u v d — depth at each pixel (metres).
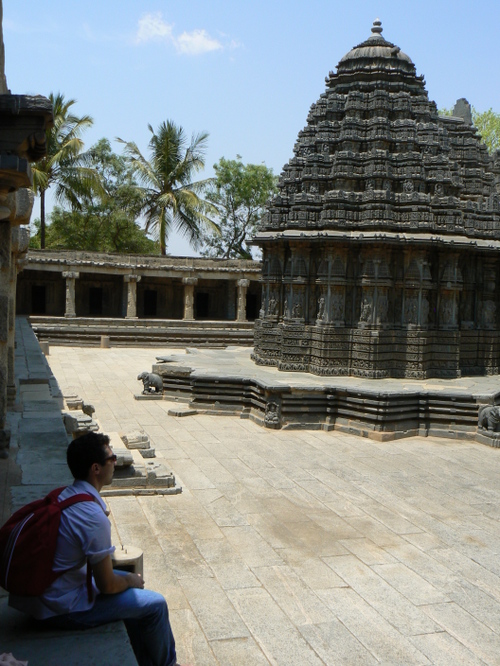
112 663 4.29
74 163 44.53
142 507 10.85
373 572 8.68
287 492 11.95
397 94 20.67
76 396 16.05
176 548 9.24
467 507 11.42
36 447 9.73
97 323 37.75
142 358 32.28
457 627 7.32
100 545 4.55
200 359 22.77
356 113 20.61
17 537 4.54
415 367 19.39
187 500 11.30
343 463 14.07
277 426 16.98
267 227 21.17
